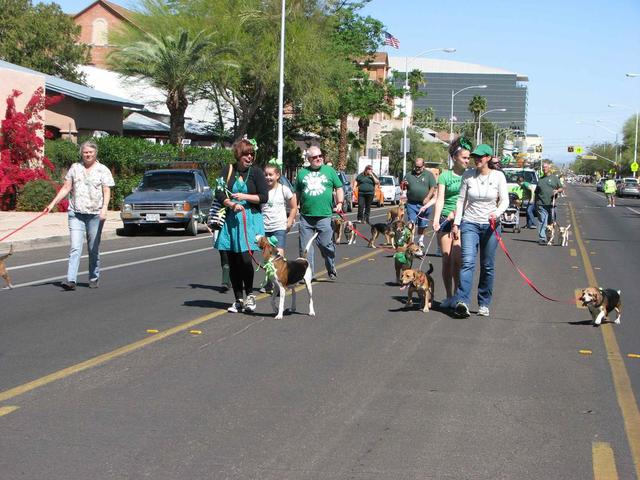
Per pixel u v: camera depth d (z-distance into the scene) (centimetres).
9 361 780
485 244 1061
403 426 602
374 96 5172
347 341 902
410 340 916
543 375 770
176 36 3981
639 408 664
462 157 1161
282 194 1227
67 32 5566
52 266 1570
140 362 787
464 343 907
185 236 2364
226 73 4131
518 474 510
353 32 5116
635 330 1009
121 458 523
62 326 961
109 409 630
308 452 541
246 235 1036
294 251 2000
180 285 1329
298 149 5081
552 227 2328
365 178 2844
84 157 1258
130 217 2338
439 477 501
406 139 5447
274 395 679
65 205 2831
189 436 570
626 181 8212
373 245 2098
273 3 4222
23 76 2897
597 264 1820
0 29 5412
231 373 750
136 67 3819
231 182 1031
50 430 577
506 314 1108
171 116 3903
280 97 3484
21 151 2800
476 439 577
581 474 512
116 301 1153
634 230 3141
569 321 1066
